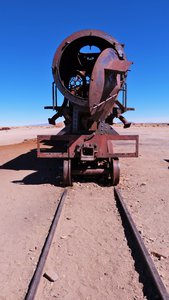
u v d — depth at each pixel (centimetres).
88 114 1016
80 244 564
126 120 1125
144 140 2864
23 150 2094
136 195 887
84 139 994
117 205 790
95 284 438
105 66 938
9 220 696
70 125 1106
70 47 1122
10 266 491
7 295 416
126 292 418
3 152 2016
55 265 490
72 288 429
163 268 473
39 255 521
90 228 640
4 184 1061
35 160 1598
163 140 2853
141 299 402
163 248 542
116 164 979
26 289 428
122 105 1103
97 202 818
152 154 1767
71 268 480
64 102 1114
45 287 431
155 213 732
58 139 995
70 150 991
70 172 979
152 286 427
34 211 755
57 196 881
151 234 606
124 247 549
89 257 515
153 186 991
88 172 1007
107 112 1032
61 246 557
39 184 1041
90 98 920
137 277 452
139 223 667
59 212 698
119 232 616
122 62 975
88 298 406
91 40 1111
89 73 1276
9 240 586
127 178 1102
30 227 648
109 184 1010
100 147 999
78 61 1238
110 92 975
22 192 944
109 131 1030
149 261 464
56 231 615
